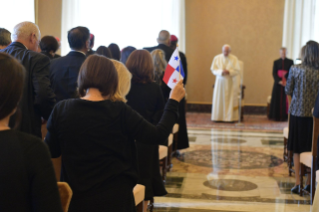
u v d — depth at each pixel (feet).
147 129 5.36
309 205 12.07
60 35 29.27
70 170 5.31
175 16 33.24
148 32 33.17
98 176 5.24
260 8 34.19
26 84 8.25
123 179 5.38
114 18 32.58
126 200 5.31
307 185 12.87
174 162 17.51
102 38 32.50
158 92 9.11
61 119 5.38
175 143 17.67
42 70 8.52
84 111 5.33
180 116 17.56
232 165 17.06
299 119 12.98
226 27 34.78
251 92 34.94
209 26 34.96
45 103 8.39
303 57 12.95
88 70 5.48
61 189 4.89
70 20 29.66
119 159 5.41
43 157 3.69
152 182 9.34
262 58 34.55
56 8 29.01
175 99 5.75
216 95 30.07
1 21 25.54
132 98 8.96
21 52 8.54
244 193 13.24
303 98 12.76
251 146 21.16
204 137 23.68
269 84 34.65
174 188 13.70
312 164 10.98
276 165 17.12
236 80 29.81
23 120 8.10
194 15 35.09
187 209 11.59
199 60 35.40
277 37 34.19
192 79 35.65
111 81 5.53
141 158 9.13
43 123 10.53
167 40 15.98
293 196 12.94
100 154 5.25
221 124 28.94
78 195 5.19
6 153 3.50
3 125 3.63
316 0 31.78
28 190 3.62
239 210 11.57
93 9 32.12
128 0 32.68
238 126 28.02
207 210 11.53
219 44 35.04
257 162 17.62
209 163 17.38
